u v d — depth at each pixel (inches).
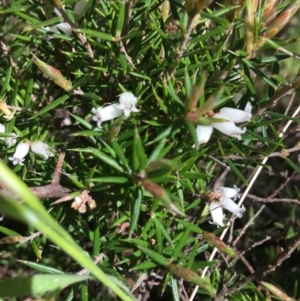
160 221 3.7
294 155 6.1
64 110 4.7
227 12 3.4
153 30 3.7
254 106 3.6
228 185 5.8
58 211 3.9
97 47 3.9
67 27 3.7
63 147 4.0
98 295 5.0
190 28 2.9
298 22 6.9
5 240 3.5
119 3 3.6
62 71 4.3
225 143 3.9
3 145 4.0
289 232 5.3
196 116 2.7
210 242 3.5
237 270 5.4
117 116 3.4
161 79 3.7
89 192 3.6
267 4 3.4
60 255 5.2
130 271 4.2
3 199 1.9
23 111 3.7
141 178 2.7
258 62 3.6
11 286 2.5
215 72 3.8
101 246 4.0
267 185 6.3
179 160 3.5
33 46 4.6
